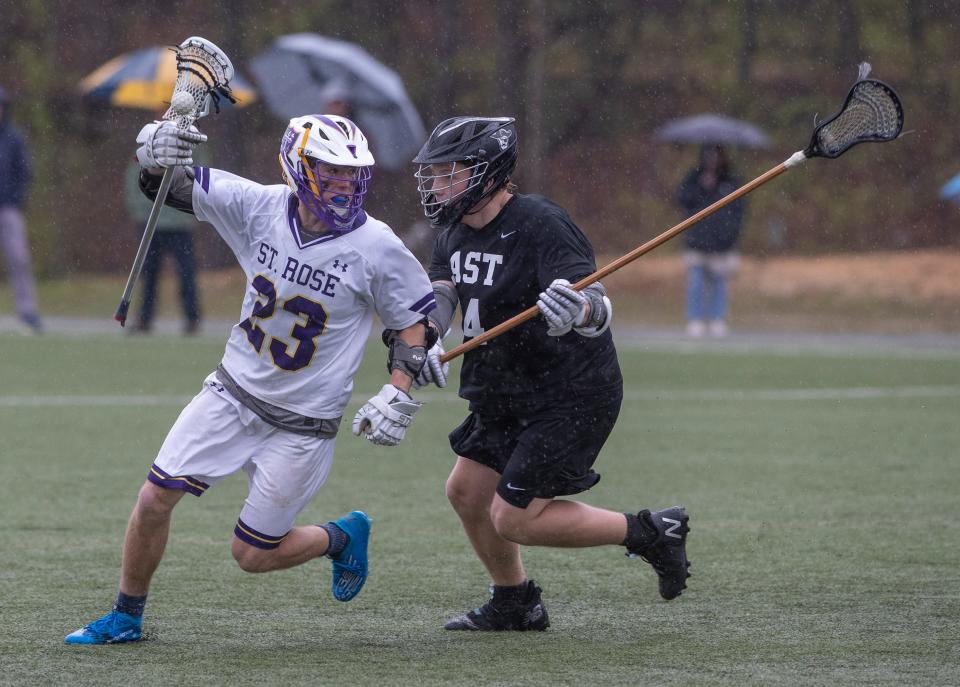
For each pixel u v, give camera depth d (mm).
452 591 20891
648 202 93812
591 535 18547
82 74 91188
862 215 90250
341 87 61906
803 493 29578
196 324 62812
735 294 81750
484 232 18516
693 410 43062
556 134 95688
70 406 41500
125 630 17531
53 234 87500
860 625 18766
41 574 21484
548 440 18125
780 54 95000
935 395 47000
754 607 19891
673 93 95500
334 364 17672
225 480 30484
